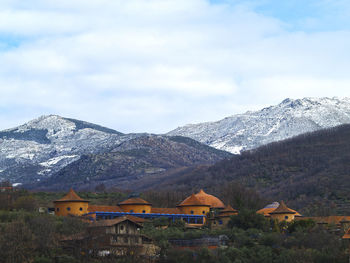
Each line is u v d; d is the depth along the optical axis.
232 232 145.12
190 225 167.75
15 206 169.75
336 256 126.81
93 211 163.88
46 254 118.44
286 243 138.12
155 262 123.62
